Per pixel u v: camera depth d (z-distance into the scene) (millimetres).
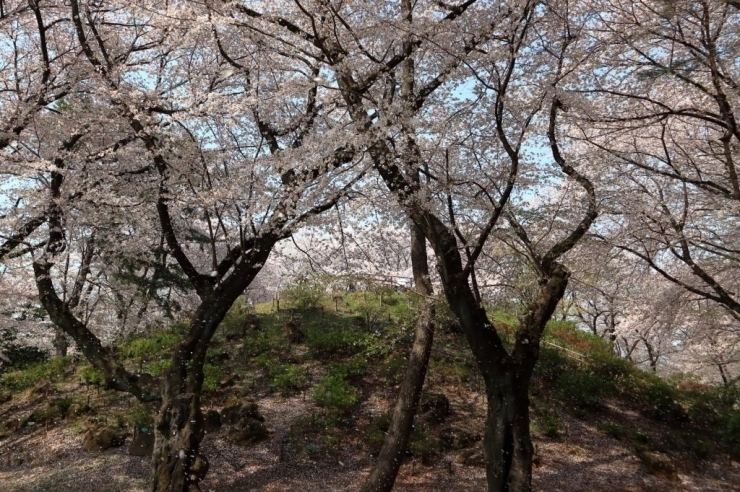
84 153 6984
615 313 11516
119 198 6844
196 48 7484
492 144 6039
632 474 7383
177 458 5754
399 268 9000
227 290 6754
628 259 8195
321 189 5742
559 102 5863
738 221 7113
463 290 5238
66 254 7305
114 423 7949
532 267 6160
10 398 9469
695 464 7980
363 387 9344
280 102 6750
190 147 6574
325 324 11797
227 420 8047
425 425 8148
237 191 6156
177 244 7152
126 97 6258
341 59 5684
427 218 5531
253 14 6031
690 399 9992
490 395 5145
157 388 6652
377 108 5324
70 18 7395
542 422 8562
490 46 5602
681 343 10711
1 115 7223
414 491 6668
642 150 7926
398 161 5508
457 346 10891
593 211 5867
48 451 7324
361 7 6188
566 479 7129
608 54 6609
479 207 5875
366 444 7746
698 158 7707
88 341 7164
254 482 6715
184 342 6629
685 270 8430
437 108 6516
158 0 6184
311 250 7641
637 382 9984
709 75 6668
